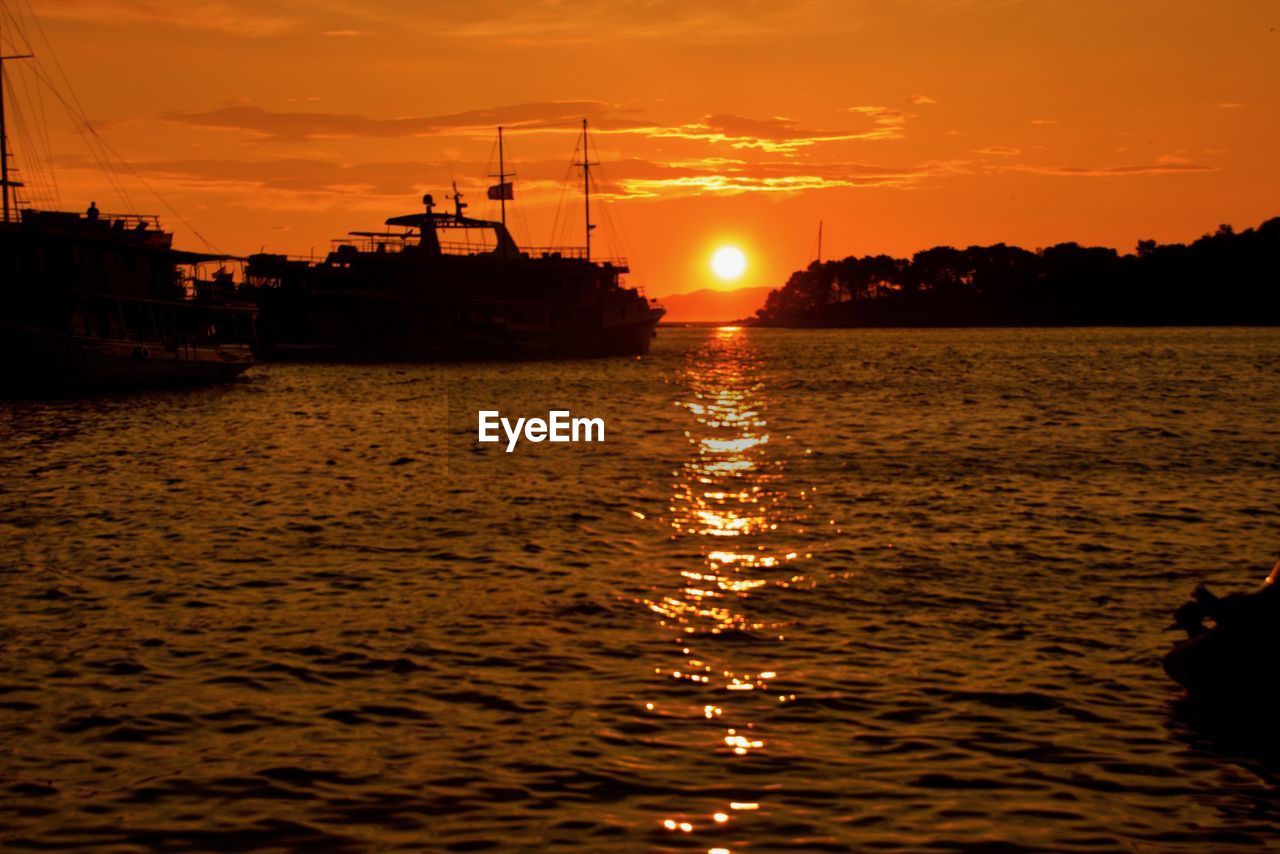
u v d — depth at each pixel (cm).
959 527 3017
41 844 1262
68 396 7294
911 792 1387
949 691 1728
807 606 2225
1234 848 1263
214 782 1414
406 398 7988
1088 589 2350
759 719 1617
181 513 3291
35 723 1605
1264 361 11938
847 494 3597
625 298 13875
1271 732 1571
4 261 7344
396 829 1294
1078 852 1252
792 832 1286
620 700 1695
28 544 2838
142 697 1709
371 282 12194
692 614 2169
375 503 3469
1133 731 1577
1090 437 5253
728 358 14775
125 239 7800
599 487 3791
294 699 1703
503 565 2608
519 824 1304
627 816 1323
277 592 2352
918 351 16212
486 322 12288
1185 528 2981
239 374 9331
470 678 1797
